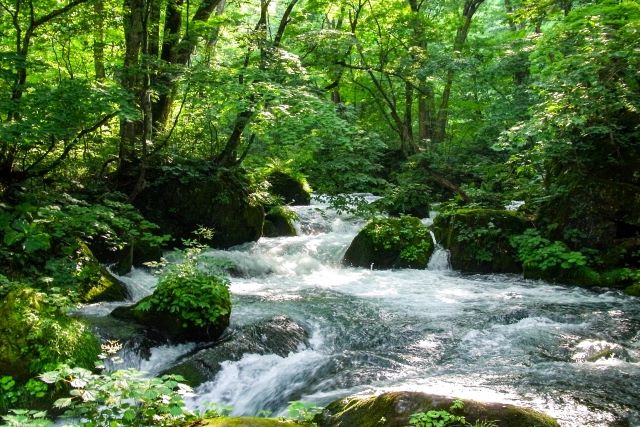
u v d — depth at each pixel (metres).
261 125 11.53
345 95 20.30
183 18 14.50
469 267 11.86
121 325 7.00
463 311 8.49
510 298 9.40
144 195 12.02
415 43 17.83
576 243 11.12
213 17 12.16
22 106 7.83
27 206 7.93
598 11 11.36
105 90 8.66
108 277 8.86
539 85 11.16
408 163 17.62
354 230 15.28
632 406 4.93
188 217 12.37
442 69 17.19
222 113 12.70
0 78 8.41
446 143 22.30
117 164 12.27
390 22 17.12
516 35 17.81
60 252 8.29
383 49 17.59
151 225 9.12
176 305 7.04
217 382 6.27
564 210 11.45
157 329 7.09
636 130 11.32
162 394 3.44
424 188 16.28
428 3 22.88
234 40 12.92
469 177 19.52
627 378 5.70
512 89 20.44
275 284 10.76
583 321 7.93
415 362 6.54
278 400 5.84
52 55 12.77
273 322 7.61
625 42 10.02
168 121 14.27
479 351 6.80
